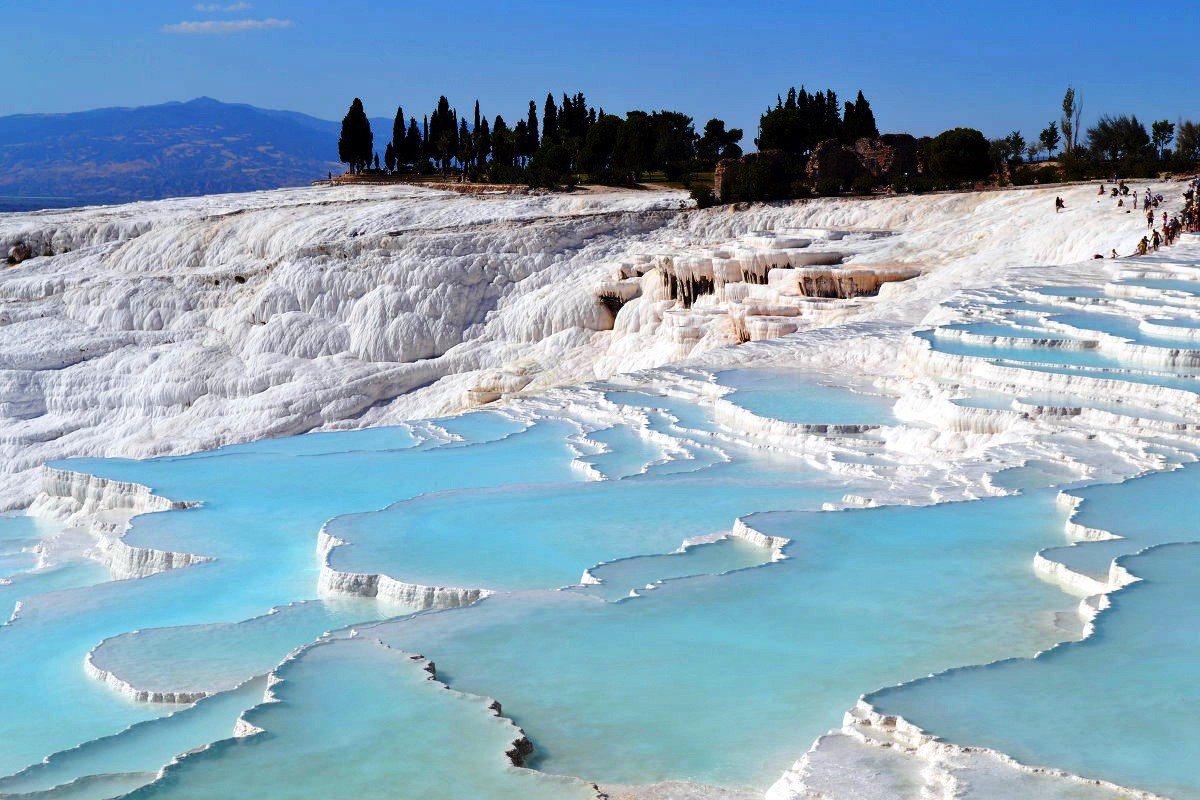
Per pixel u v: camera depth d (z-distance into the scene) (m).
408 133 94.69
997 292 27.14
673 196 59.84
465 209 59.81
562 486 17.20
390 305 48.59
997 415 17.61
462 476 19.45
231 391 47.75
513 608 11.21
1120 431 16.45
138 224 63.72
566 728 8.72
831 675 9.42
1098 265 30.52
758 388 23.61
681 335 35.56
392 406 44.84
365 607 12.99
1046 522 13.15
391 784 7.73
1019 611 10.55
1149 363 19.44
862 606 10.85
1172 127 61.47
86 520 20.28
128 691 11.31
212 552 16.12
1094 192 40.53
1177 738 7.49
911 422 19.64
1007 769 7.10
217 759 8.07
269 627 12.77
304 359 48.53
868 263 36.09
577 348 43.56
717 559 12.84
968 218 41.19
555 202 60.06
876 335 27.03
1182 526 12.30
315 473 20.27
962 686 8.37
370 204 62.50
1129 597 10.01
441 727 8.55
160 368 48.75
